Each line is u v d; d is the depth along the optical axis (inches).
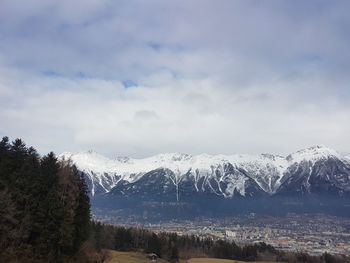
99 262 4552.2
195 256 7485.2
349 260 7618.1
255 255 7731.3
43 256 3501.5
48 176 3661.4
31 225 3462.1
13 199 3410.4
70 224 3666.3
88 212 4338.1
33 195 3531.0
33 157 3782.0
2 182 3403.1
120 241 6850.4
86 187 4345.5
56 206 3553.2
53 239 3560.5
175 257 6727.4
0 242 3265.3
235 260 7086.6
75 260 4040.4
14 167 3612.2
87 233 4414.4
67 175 3964.1
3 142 3713.1
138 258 5831.7
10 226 3314.5
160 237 7224.4
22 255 3363.7
